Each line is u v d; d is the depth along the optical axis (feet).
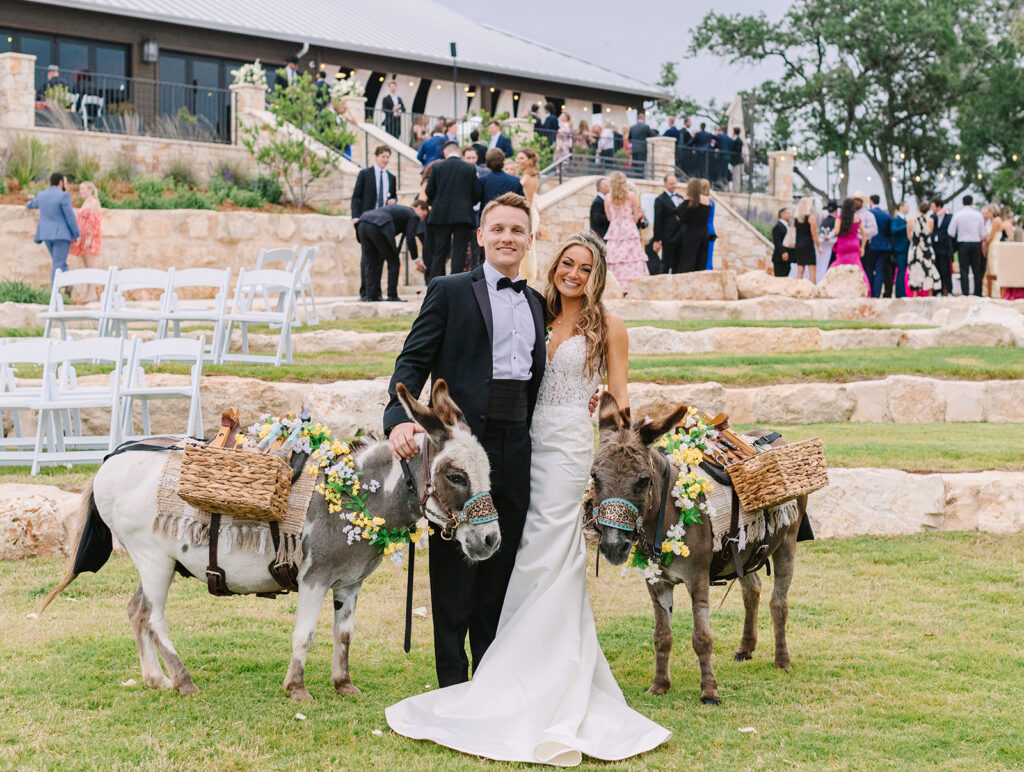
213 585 18.74
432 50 122.52
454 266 54.03
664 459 19.65
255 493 17.76
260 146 89.20
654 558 19.24
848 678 21.50
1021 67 170.91
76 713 18.28
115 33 99.96
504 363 18.45
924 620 25.31
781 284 69.26
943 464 36.29
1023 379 49.34
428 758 16.66
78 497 29.43
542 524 18.67
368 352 49.70
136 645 20.63
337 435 38.50
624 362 19.54
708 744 17.70
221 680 20.26
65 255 65.21
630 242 68.64
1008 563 30.04
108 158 82.07
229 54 107.34
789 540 21.85
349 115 94.48
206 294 72.38
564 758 16.56
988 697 20.34
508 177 53.78
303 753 16.87
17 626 22.98
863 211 78.13
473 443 17.01
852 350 55.47
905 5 171.01
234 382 39.70
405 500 18.26
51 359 32.65
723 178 114.11
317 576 18.57
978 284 81.46
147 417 36.22
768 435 22.07
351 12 131.23
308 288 55.62
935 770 16.88
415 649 22.84
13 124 78.95
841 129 182.80
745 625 22.70
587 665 18.29
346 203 86.22
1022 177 167.02
